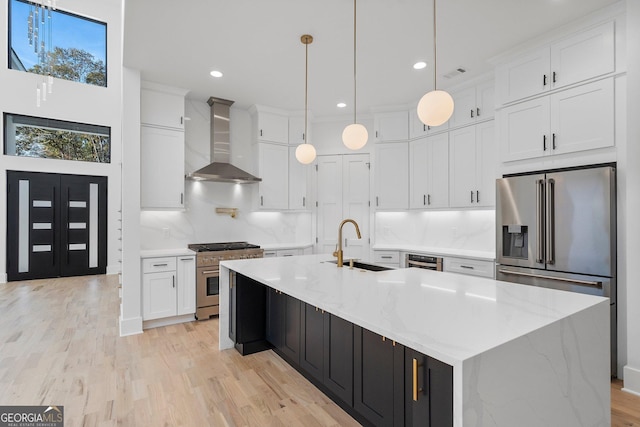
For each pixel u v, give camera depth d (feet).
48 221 20.13
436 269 13.23
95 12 21.20
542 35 9.36
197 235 14.65
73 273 20.86
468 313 4.85
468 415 3.40
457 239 14.43
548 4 8.01
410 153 15.11
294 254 15.60
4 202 18.89
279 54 10.45
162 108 12.75
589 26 8.61
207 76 12.05
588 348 5.06
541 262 9.24
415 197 14.85
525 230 9.77
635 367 7.66
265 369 8.90
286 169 15.97
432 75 12.01
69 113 20.42
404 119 15.26
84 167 20.99
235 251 13.55
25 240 19.56
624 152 8.07
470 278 7.41
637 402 7.25
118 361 9.31
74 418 6.71
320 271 8.29
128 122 11.44
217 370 8.83
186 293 12.62
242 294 9.70
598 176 8.18
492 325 4.34
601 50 8.43
